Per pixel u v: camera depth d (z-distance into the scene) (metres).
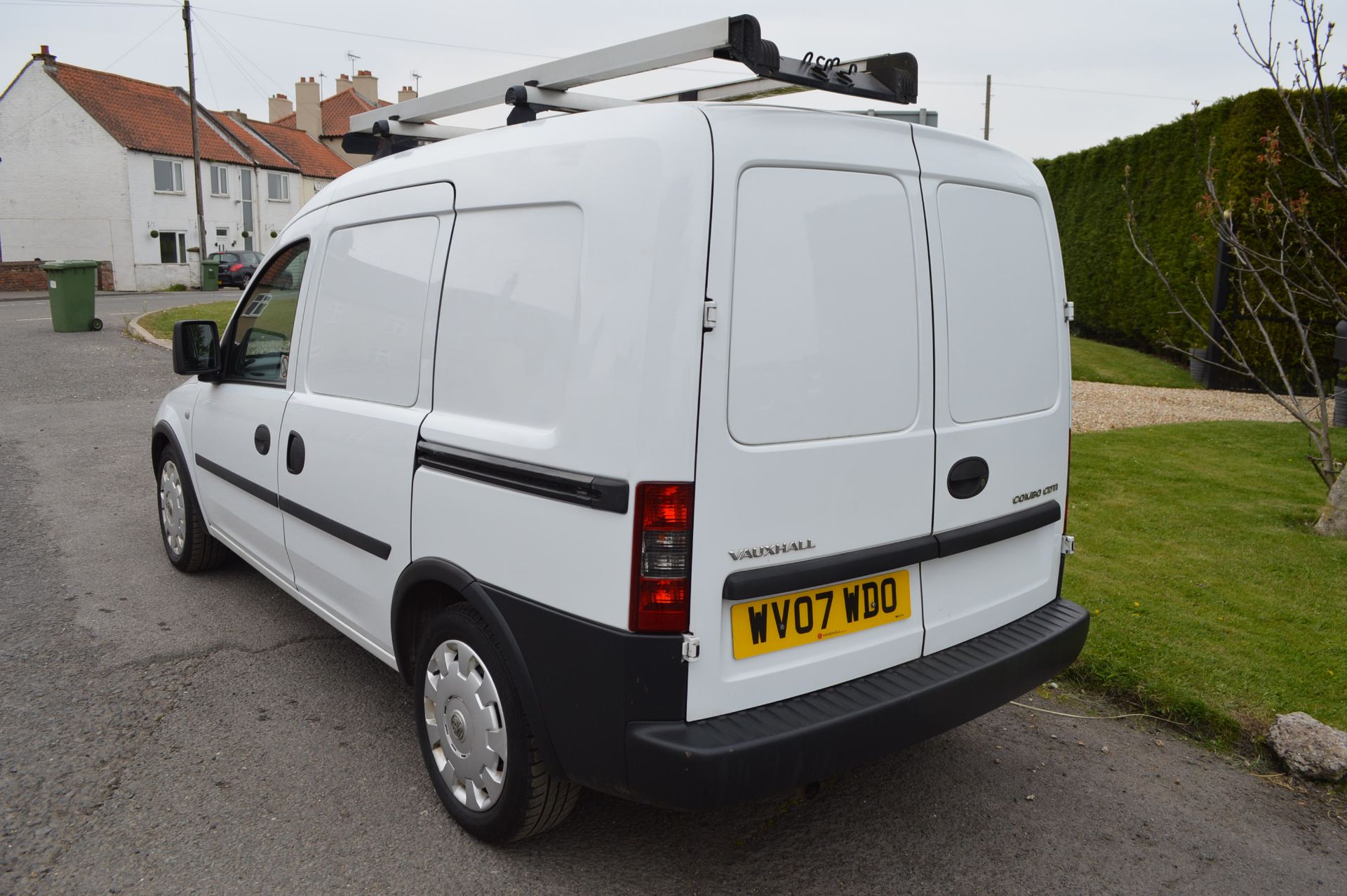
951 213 2.80
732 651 2.36
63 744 3.35
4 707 3.61
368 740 3.44
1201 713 3.66
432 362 2.92
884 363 2.60
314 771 3.22
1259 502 6.43
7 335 16.53
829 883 2.72
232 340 4.40
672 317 2.20
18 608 4.64
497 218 2.71
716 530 2.28
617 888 2.67
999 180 2.98
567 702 2.43
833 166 2.47
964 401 2.85
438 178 3.00
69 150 38.50
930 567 2.82
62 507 6.41
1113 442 8.38
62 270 16.86
